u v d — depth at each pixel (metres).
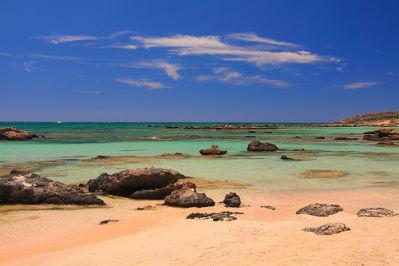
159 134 105.25
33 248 13.05
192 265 10.65
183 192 19.80
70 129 148.50
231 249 11.80
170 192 21.62
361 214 15.64
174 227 14.91
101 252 12.20
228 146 60.44
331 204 18.66
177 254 11.61
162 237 13.59
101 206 19.45
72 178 28.30
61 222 16.27
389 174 30.56
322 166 35.34
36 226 15.66
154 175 22.28
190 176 29.14
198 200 19.17
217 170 32.50
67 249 12.87
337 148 56.94
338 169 33.44
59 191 19.75
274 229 13.91
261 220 15.98
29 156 43.78
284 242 12.20
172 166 35.12
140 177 22.08
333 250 11.22
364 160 40.44
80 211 18.27
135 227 15.45
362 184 25.94
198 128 155.88
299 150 52.47
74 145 61.50
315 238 12.45
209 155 44.59
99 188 22.94
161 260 11.16
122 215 17.52
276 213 17.38
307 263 10.35
